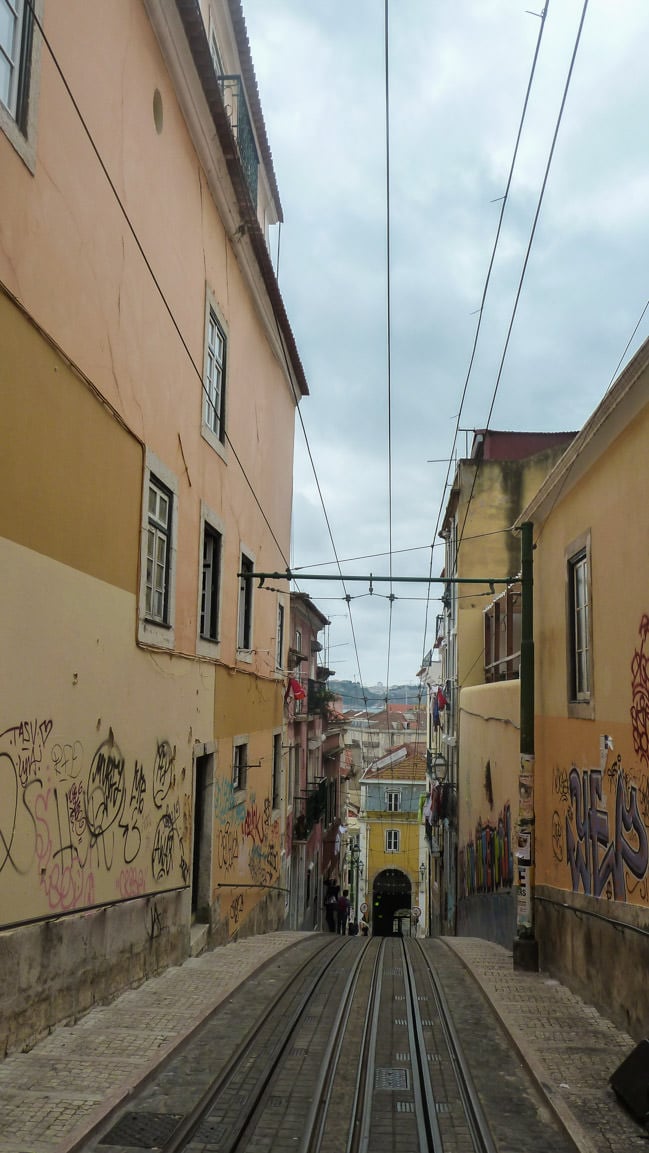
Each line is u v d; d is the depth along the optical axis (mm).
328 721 33375
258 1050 6188
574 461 8867
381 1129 4871
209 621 11992
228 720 12742
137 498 8445
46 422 6367
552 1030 7027
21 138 5898
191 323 10531
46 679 6352
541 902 10539
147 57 8656
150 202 8867
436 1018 7453
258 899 15336
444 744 26109
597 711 8375
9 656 5781
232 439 12836
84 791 7066
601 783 8234
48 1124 4598
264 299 14562
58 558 6590
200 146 10516
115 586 7840
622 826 7512
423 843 43031
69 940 6648
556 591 10164
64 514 6703
